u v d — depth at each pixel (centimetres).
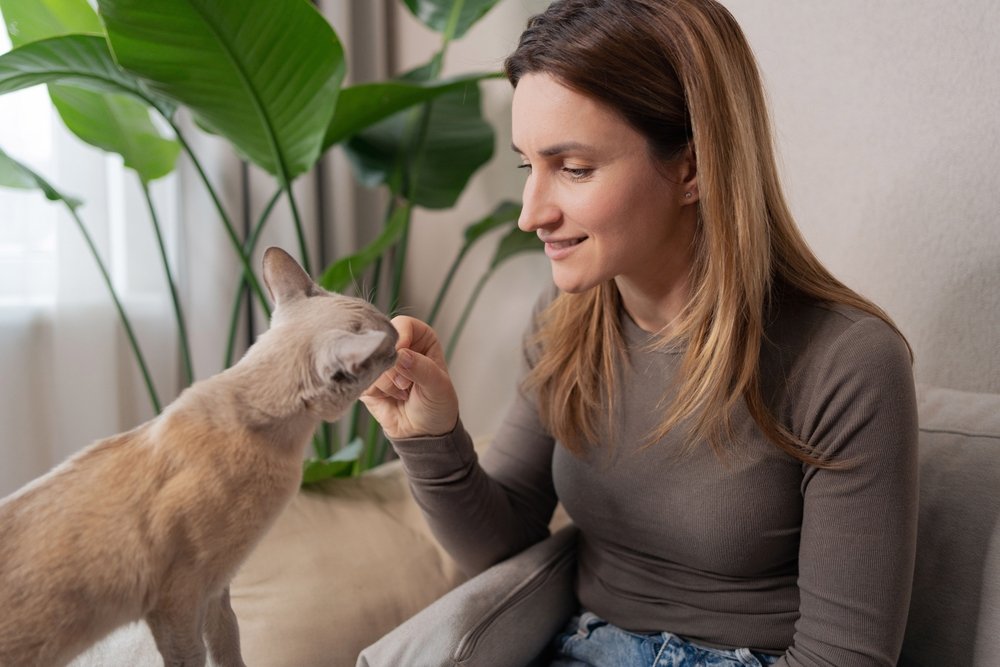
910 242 126
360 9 209
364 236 220
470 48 202
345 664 106
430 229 218
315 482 134
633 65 81
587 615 107
